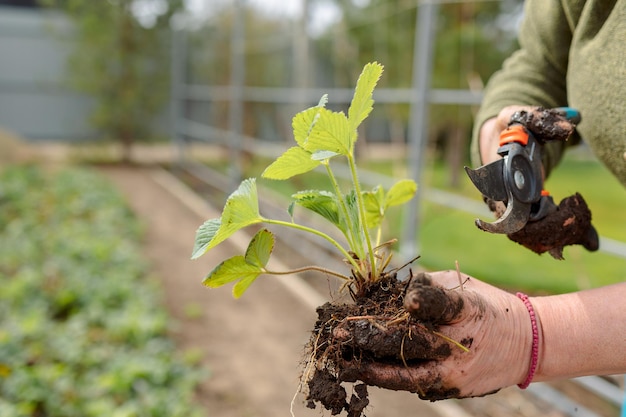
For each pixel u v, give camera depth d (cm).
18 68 1362
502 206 131
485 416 316
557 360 113
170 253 616
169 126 1295
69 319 409
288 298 487
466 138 983
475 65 816
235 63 774
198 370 356
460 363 106
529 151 123
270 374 361
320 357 112
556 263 538
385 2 848
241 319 443
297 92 616
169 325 412
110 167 1194
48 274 487
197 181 1049
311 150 112
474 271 511
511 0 812
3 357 331
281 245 647
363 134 791
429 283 101
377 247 127
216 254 609
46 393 303
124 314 407
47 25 1227
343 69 884
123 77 1207
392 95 452
